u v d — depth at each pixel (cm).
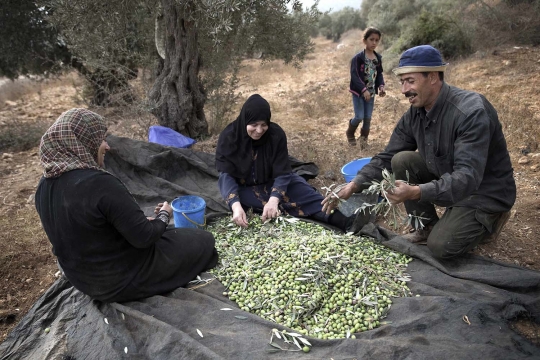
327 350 237
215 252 331
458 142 285
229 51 642
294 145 609
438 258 321
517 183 476
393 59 1104
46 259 399
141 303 281
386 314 269
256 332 253
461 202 314
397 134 355
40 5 588
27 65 900
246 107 363
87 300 293
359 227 363
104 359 247
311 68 1409
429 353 227
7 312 333
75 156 253
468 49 1054
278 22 625
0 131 809
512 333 245
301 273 290
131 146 480
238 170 394
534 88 740
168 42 579
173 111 603
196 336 251
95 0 544
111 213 252
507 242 373
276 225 375
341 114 830
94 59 622
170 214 317
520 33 1012
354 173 447
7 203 509
